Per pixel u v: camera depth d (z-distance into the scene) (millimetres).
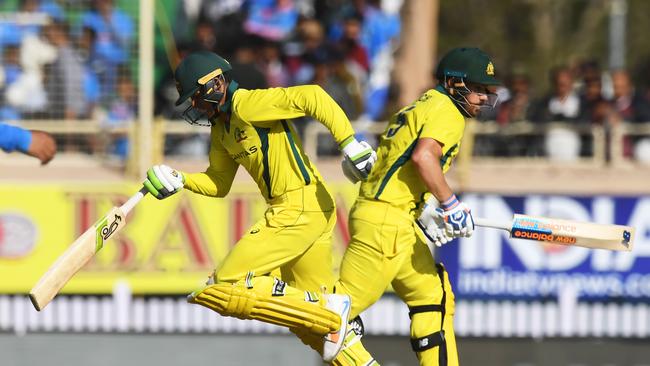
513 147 32000
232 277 18656
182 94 18109
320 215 18703
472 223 18516
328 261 19484
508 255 28688
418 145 18312
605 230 19312
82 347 29547
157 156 28688
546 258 28750
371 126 29438
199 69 17969
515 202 28562
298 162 18516
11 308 28484
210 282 18875
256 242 18578
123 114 29469
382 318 28812
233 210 28203
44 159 21734
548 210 28609
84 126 29141
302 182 18594
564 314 28781
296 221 18547
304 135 30016
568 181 29469
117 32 29078
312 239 18766
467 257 28656
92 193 27984
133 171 28359
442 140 18312
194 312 28875
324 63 31422
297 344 29922
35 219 27953
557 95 31875
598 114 31625
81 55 29078
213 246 28156
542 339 30578
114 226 18781
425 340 19656
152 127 28625
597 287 28781
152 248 28109
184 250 28156
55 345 29453
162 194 19109
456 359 19828
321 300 18891
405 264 19453
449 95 18828
